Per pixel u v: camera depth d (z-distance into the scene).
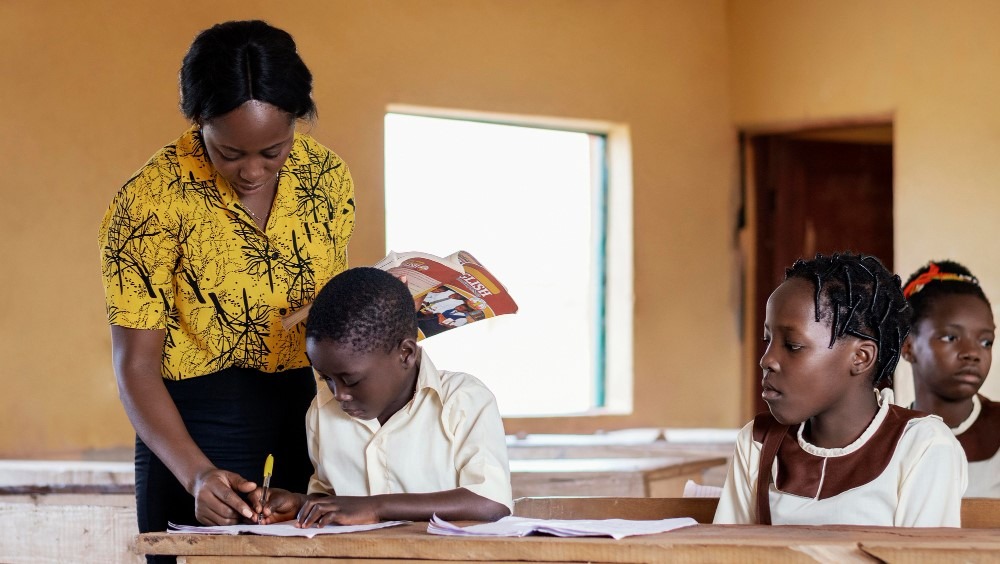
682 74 5.48
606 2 5.26
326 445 1.86
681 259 5.46
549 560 1.31
